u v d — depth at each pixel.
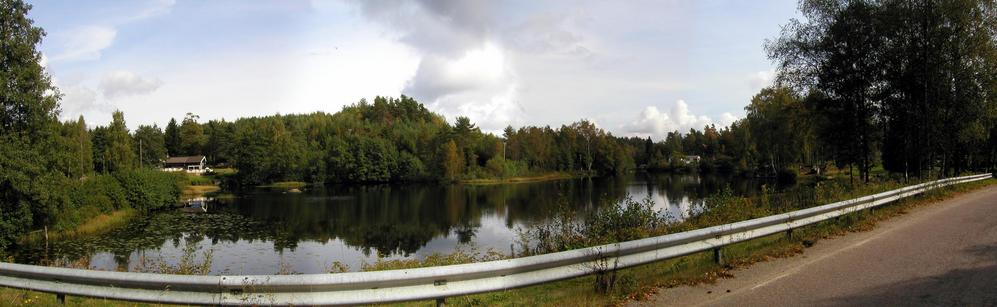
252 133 100.38
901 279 6.95
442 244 30.64
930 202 17.28
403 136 119.50
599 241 10.41
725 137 113.56
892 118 28.47
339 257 27.88
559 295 7.05
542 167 117.12
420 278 5.89
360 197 70.62
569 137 125.56
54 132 34.59
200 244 33.31
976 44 25.22
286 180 99.94
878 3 26.59
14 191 30.08
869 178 30.12
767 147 62.66
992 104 26.91
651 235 11.16
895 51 26.02
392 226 40.47
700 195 48.06
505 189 81.50
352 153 101.75
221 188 89.31
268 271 23.97
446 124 125.38
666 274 7.87
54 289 6.88
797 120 36.12
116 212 46.84
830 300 6.18
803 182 59.50
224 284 5.99
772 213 13.48
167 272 10.69
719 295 6.67
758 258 8.71
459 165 101.62
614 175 119.44
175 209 55.47
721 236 8.71
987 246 8.86
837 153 35.75
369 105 177.50
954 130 28.12
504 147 115.31
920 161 27.33
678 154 135.50
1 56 29.38
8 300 7.41
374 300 5.83
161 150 120.56
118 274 6.44
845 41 26.97
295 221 44.91
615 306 6.43
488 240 30.64
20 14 30.00
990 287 6.40
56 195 32.88
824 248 9.45
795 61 28.88
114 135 87.12
